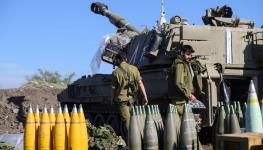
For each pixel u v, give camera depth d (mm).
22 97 32875
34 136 9648
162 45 16391
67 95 22719
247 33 16797
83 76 21578
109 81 19000
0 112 27922
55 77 50656
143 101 12094
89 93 20797
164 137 8891
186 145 8727
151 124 8875
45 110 9578
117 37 20250
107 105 19578
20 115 26609
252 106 8102
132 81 11781
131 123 8992
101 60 20438
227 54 16453
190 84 10805
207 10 18016
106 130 11609
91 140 11078
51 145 9531
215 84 14758
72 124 9328
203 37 16109
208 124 14211
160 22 19625
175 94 10750
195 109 14492
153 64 16578
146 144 8844
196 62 11977
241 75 16172
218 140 7457
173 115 9047
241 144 7164
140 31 21078
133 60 18078
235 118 8617
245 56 16641
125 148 11227
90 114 21625
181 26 16031
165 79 15328
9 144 11438
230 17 18109
